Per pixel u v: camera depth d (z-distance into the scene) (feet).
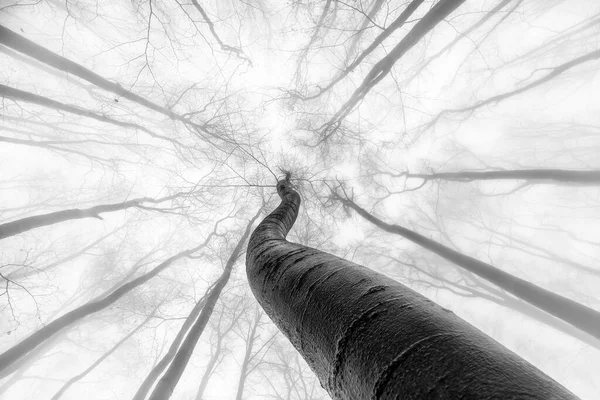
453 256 27.89
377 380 1.34
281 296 2.37
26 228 19.90
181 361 20.48
